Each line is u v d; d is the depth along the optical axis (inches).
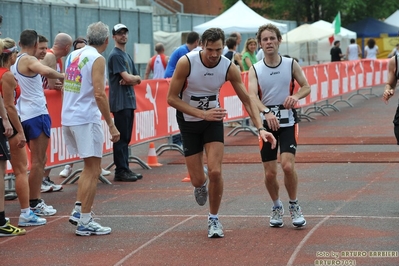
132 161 559.2
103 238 335.6
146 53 1175.0
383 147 614.5
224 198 423.5
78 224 343.6
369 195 415.8
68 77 350.3
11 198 446.3
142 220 372.5
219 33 310.0
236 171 525.3
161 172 538.0
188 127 323.6
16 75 386.0
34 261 299.4
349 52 1504.7
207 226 352.2
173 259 294.2
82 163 599.2
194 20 1526.8
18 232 346.0
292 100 327.6
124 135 495.2
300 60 1651.1
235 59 758.5
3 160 340.5
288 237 323.6
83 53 347.3
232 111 740.7
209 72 316.8
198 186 332.2
